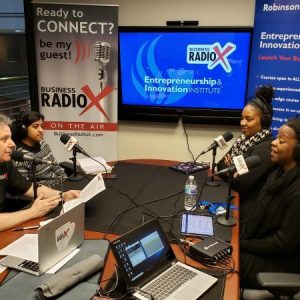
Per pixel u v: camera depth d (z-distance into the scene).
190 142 3.87
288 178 1.78
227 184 2.42
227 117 3.66
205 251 1.50
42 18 3.55
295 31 3.13
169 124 3.88
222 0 3.44
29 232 1.75
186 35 3.52
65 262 1.49
